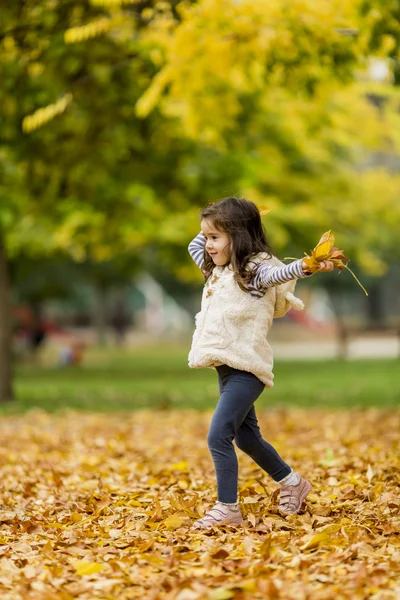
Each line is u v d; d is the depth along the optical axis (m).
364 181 27.02
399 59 10.99
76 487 7.94
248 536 5.75
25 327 44.25
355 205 26.31
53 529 6.25
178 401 17.88
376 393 18.88
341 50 11.13
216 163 17.95
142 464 9.21
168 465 9.17
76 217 21.22
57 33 12.57
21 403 17.42
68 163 14.83
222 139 15.57
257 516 6.36
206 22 11.23
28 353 42.16
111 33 13.34
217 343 6.12
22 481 8.31
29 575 5.05
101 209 17.31
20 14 12.34
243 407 6.16
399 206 27.62
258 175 20.66
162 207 19.69
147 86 13.48
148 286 78.62
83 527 6.27
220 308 6.17
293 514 6.43
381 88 13.14
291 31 11.05
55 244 23.19
